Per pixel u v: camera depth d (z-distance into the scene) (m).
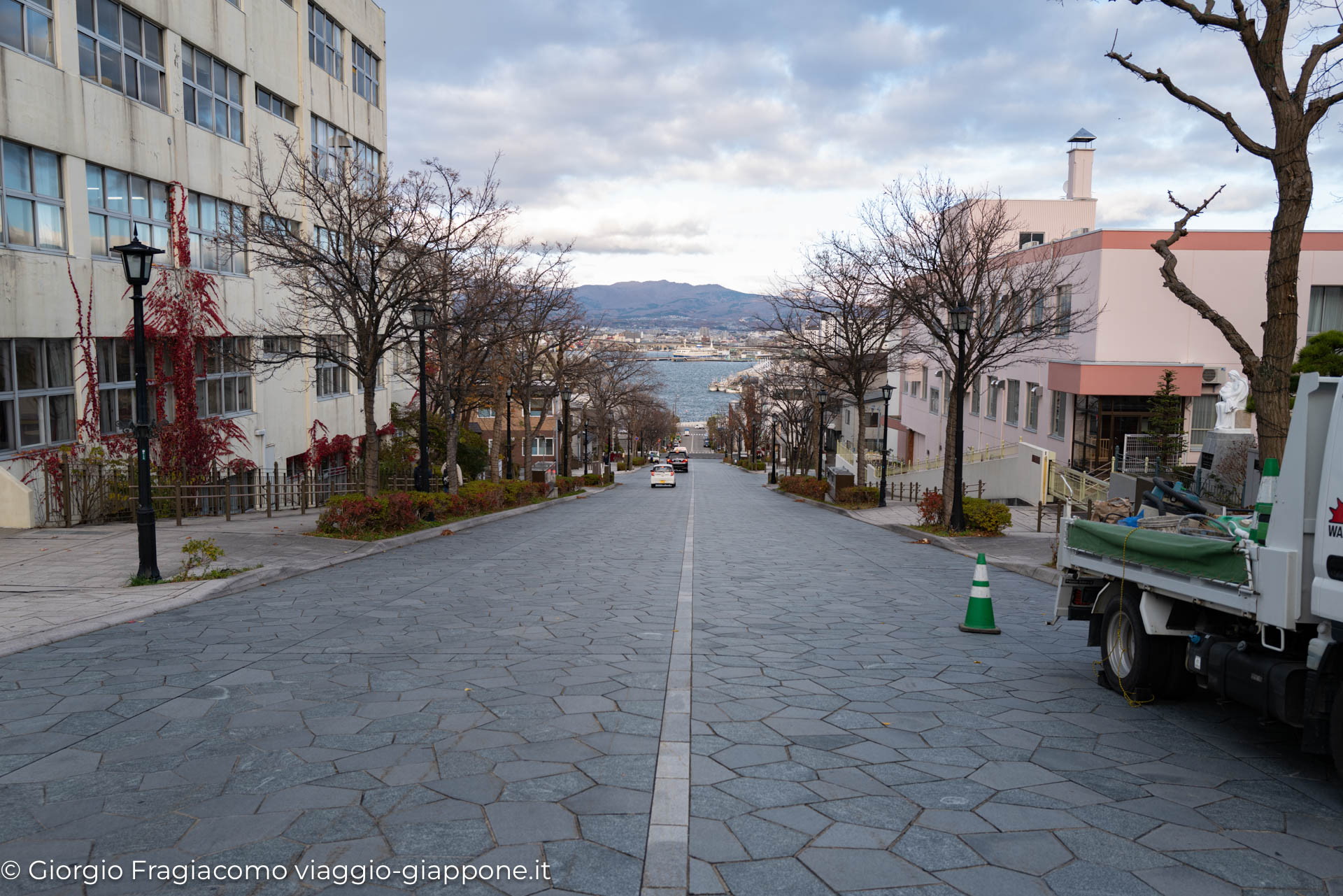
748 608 10.67
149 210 20.52
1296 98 8.74
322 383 30.94
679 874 3.67
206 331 22.25
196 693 6.35
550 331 33.78
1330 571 4.79
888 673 7.38
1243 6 8.85
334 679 6.78
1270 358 8.96
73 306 17.70
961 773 4.99
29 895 3.47
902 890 3.61
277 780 4.68
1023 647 8.66
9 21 16.11
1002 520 20.31
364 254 20.23
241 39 24.34
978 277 23.19
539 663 7.40
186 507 20.62
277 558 13.69
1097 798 4.64
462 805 4.36
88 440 18.17
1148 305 26.36
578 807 4.35
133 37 19.89
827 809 4.43
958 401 20.81
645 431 106.44
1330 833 4.26
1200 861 3.93
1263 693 5.25
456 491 25.00
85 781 4.65
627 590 11.86
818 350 32.97
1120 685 6.77
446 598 10.83
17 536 15.33
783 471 83.00
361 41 33.50
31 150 16.73
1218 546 5.58
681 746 5.28
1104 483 24.16
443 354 24.72
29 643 7.87
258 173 21.86
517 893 3.52
